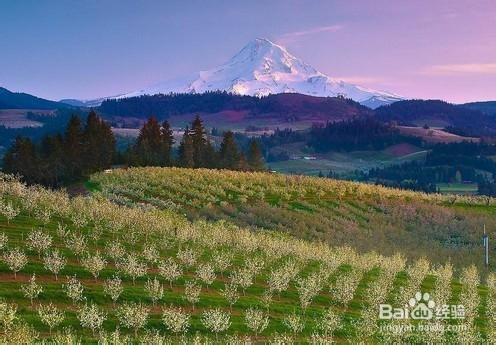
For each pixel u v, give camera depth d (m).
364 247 102.75
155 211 95.62
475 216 133.25
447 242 114.75
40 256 61.91
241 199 123.75
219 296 59.12
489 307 63.06
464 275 83.62
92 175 147.25
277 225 109.69
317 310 58.88
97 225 77.31
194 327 49.34
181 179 136.12
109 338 43.09
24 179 160.62
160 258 68.31
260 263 72.88
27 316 45.94
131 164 182.50
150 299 54.41
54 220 78.25
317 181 149.38
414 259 98.00
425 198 147.62
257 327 48.84
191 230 80.44
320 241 97.06
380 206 133.50
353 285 65.81
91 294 53.25
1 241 59.47
